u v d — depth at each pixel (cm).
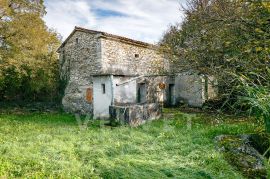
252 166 661
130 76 1675
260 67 612
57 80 2158
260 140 730
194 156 758
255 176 618
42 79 2148
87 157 781
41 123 1485
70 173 657
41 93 2317
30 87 2231
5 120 1580
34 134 1134
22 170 668
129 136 1021
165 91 2089
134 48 1938
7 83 2186
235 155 712
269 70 535
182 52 1209
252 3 642
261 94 433
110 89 1572
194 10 1369
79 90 1902
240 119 1076
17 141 989
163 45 1612
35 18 1792
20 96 2319
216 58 908
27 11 1808
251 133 809
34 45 1777
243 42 720
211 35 974
